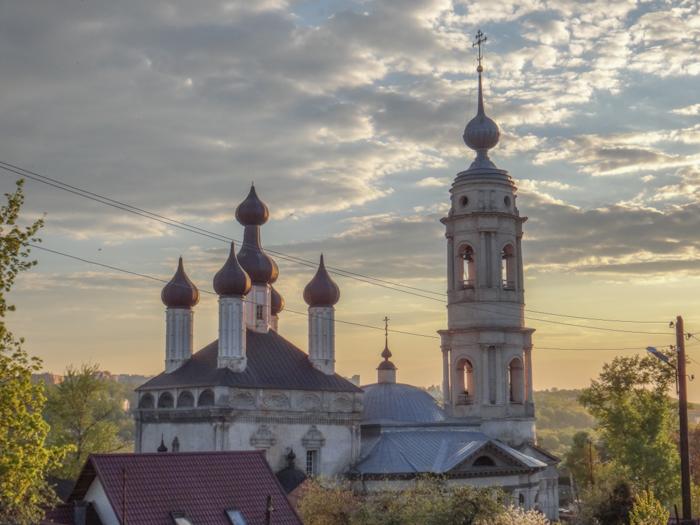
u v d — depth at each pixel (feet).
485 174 336.29
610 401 371.35
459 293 334.65
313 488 234.38
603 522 297.53
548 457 336.08
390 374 336.49
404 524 223.10
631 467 353.51
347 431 288.51
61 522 179.83
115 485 183.01
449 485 267.39
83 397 340.39
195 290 296.51
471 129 343.05
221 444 263.29
